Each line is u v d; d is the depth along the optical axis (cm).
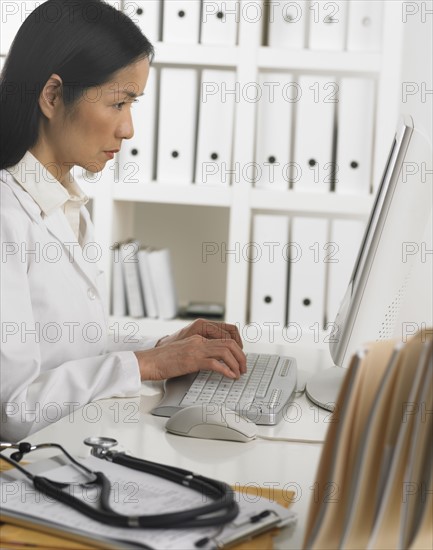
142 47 150
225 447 115
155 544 77
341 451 74
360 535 77
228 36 275
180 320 285
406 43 294
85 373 136
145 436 118
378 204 128
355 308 131
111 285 287
